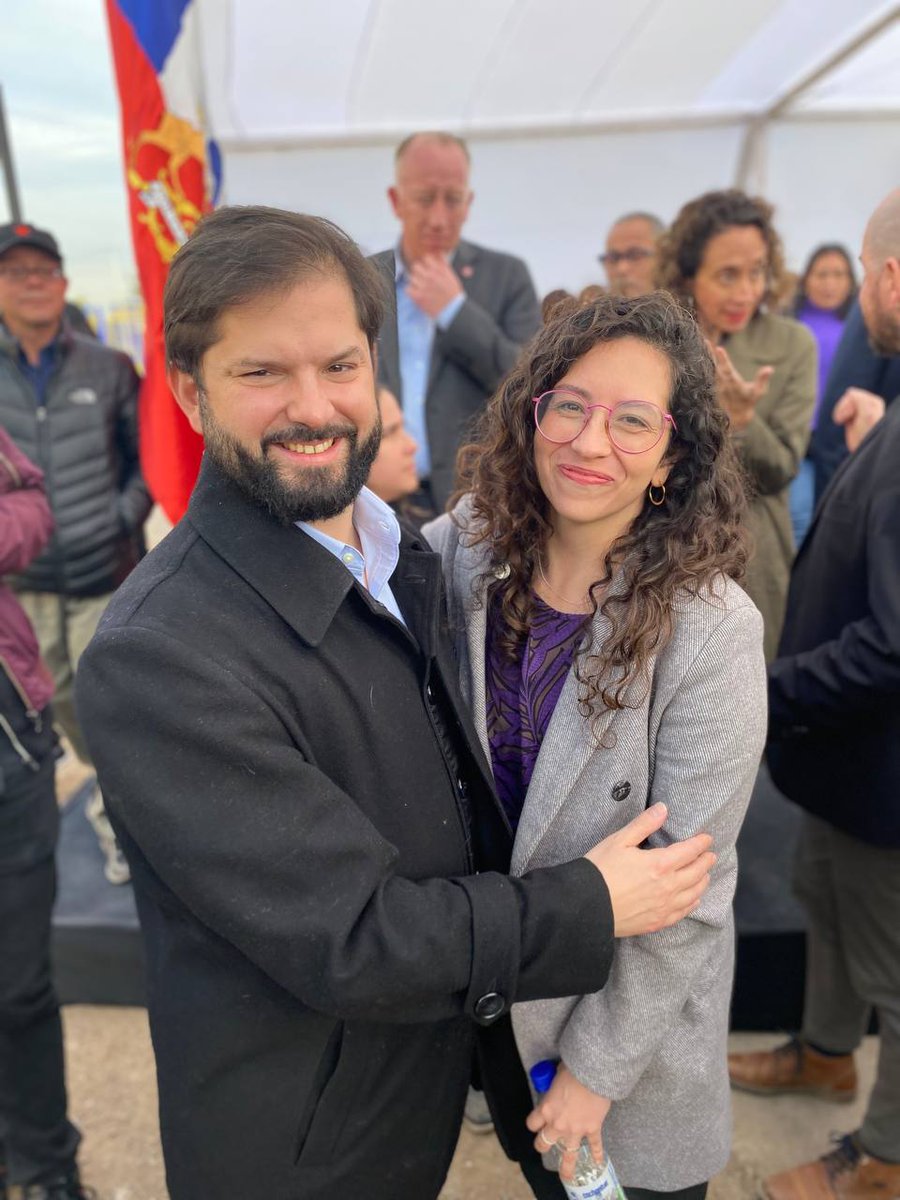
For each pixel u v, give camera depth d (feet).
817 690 4.57
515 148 17.19
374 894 2.73
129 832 2.77
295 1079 3.06
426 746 3.19
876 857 4.78
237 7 11.10
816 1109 6.21
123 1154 6.15
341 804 2.74
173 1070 3.15
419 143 7.64
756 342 6.81
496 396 3.53
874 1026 6.81
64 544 8.21
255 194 16.92
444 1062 3.42
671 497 3.35
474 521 3.72
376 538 3.35
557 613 3.47
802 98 15.93
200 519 2.89
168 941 3.09
